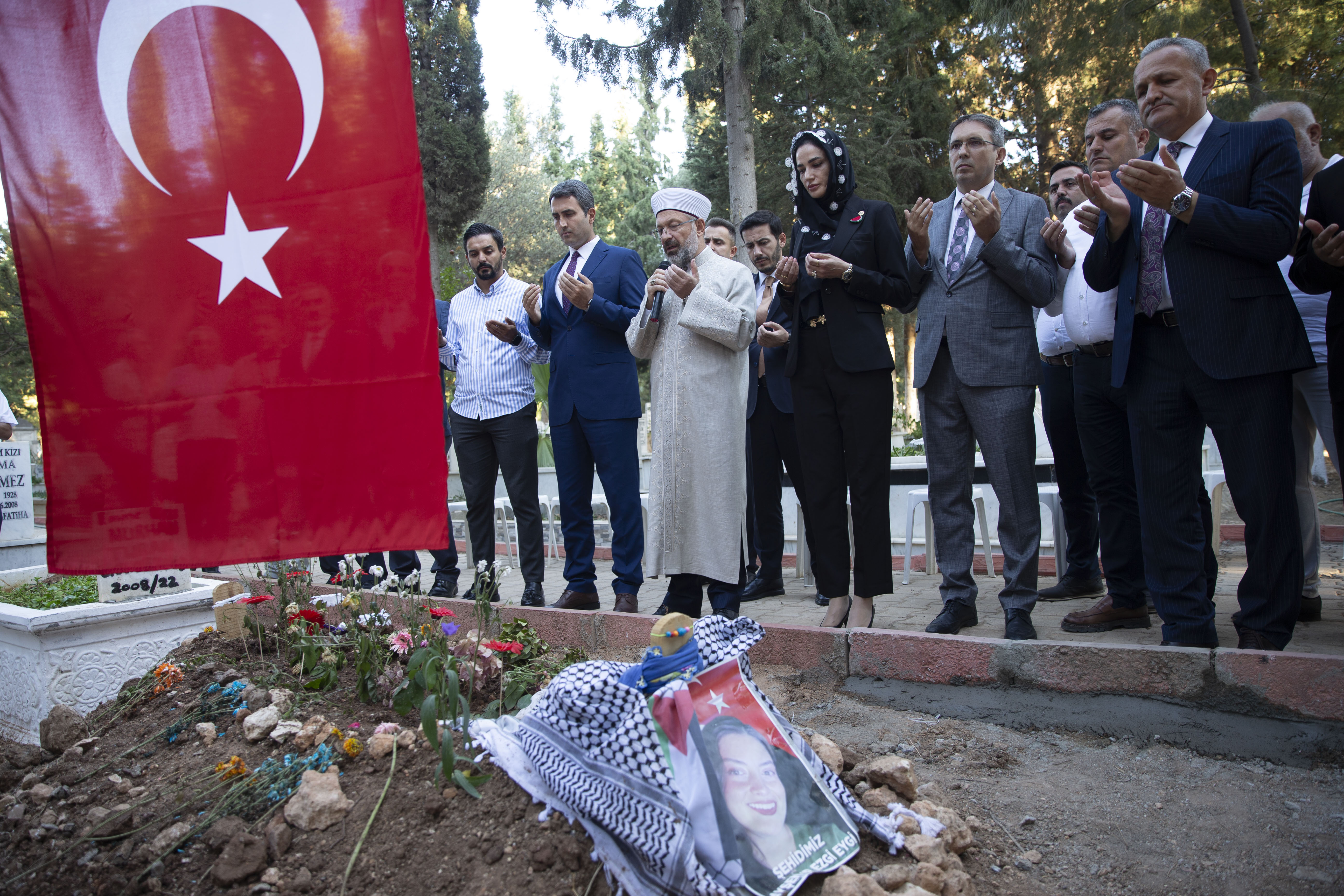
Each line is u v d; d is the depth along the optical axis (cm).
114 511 339
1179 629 348
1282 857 244
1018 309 411
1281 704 305
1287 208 324
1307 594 434
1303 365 325
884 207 423
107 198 340
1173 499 351
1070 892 237
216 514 337
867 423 413
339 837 261
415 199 330
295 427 336
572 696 246
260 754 306
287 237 334
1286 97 1050
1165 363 349
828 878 216
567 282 470
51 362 340
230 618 427
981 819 274
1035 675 348
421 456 331
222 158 336
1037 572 401
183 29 335
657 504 454
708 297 443
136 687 391
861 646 384
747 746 241
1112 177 418
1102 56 1216
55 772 328
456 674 280
